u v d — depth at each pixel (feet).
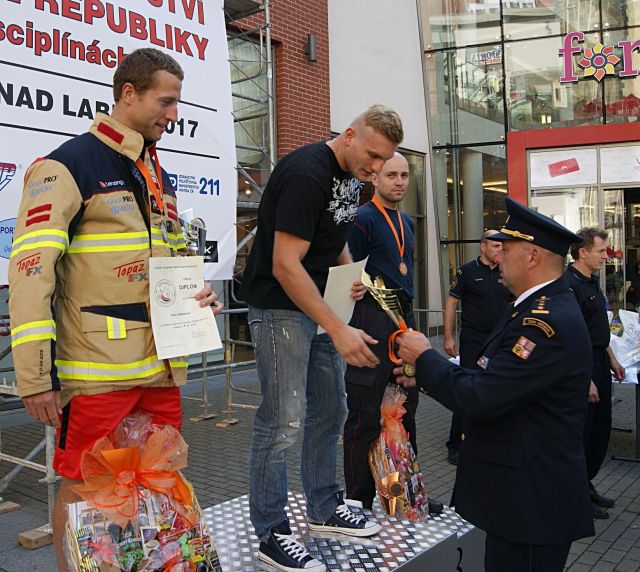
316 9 32.78
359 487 10.94
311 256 8.34
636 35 40.93
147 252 7.25
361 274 8.67
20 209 6.83
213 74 17.80
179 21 16.75
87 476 6.82
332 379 9.12
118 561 6.70
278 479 8.26
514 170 42.55
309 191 7.63
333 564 8.41
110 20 14.96
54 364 6.46
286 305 8.13
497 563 7.27
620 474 17.56
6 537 12.57
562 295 7.36
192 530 7.29
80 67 14.28
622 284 40.91
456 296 17.87
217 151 17.83
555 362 6.86
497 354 7.19
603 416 15.01
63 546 7.18
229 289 26.18
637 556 12.62
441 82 45.09
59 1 13.87
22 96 13.16
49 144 13.60
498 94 43.91
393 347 8.37
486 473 7.23
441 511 10.76
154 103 7.16
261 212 8.29
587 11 41.81
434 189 45.44
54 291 6.72
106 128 7.13
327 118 33.76
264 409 8.30
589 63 41.81
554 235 7.38
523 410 7.11
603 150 41.04
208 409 24.30
